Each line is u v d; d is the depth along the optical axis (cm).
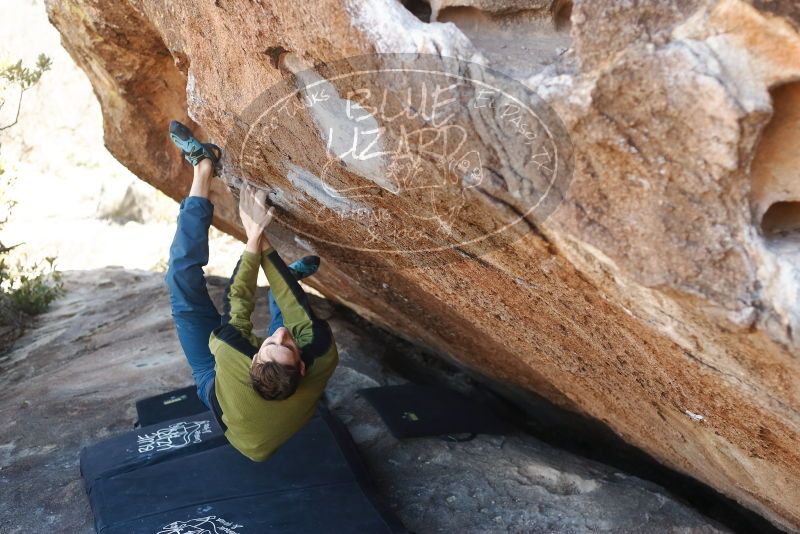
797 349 164
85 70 438
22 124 1405
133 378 479
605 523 336
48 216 1252
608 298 212
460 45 174
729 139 148
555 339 293
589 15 155
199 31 240
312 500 330
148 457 358
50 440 405
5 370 551
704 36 146
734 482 334
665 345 222
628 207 171
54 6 385
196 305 292
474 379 583
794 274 158
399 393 448
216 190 496
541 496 357
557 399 480
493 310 296
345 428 394
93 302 689
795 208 172
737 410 241
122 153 473
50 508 346
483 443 409
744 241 161
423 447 400
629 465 500
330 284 527
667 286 173
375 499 337
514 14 194
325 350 287
